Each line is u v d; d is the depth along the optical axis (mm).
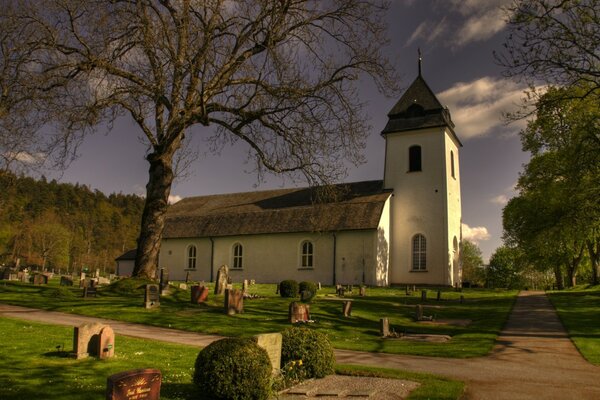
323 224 37031
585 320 21578
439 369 11477
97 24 22297
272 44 24703
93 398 7996
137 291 24766
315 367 10227
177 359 11336
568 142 26469
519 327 19516
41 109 21984
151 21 22234
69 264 97875
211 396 8312
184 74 23078
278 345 9883
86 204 124625
